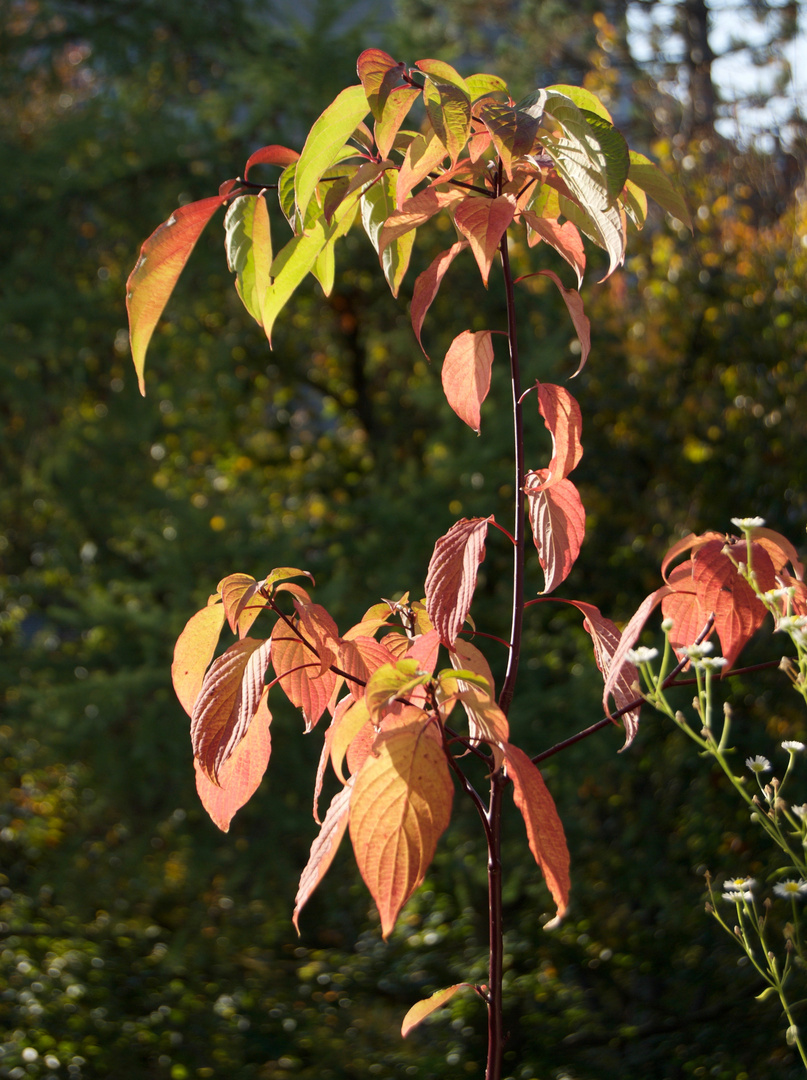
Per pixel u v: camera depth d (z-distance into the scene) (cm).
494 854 91
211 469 590
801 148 725
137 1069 420
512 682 95
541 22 1334
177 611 460
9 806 479
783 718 465
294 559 488
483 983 449
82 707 443
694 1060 413
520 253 584
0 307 518
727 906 429
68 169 585
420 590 491
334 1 634
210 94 645
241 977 462
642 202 97
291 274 97
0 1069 404
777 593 90
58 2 659
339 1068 432
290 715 447
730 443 526
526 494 98
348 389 689
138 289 87
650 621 504
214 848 453
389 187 97
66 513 528
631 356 572
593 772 464
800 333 525
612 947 470
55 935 453
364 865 70
